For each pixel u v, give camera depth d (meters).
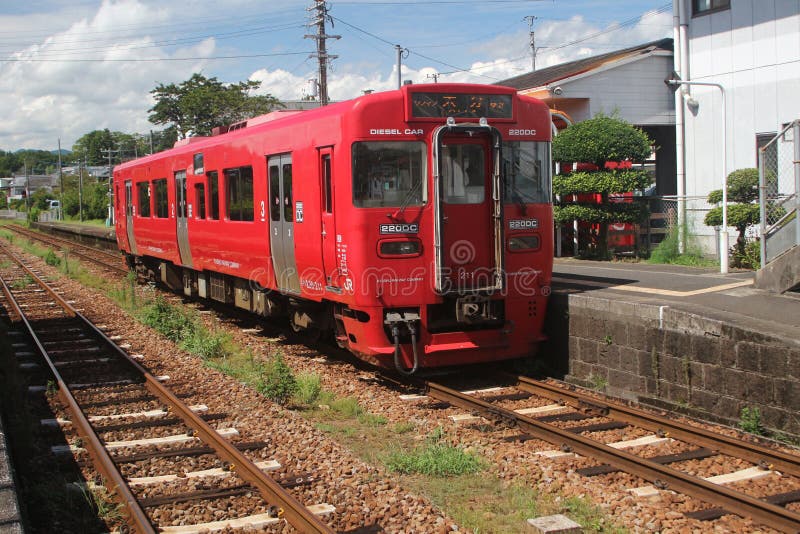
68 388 8.78
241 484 5.81
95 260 26.69
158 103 51.97
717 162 15.62
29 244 37.66
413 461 6.12
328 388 8.83
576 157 15.80
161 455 6.49
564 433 6.51
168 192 16.16
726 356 7.00
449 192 8.69
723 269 12.16
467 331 8.87
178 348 11.30
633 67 19.52
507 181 8.91
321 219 9.11
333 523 5.01
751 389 6.77
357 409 7.89
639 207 15.88
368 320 8.63
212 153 13.18
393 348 8.58
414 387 8.84
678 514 5.03
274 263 10.85
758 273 9.41
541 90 19.22
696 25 15.80
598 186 15.30
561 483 5.62
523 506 5.29
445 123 8.56
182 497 5.51
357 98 8.39
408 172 8.50
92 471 6.21
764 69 14.49
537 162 9.10
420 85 8.45
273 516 5.18
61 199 74.56
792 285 8.97
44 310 15.59
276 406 7.98
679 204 15.41
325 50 33.56
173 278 17.61
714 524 4.93
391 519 5.05
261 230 11.09
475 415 7.55
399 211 8.41
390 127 8.39
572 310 8.95
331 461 6.23
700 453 6.20
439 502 5.46
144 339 12.18
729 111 15.24
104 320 14.19
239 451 6.32
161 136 68.69
